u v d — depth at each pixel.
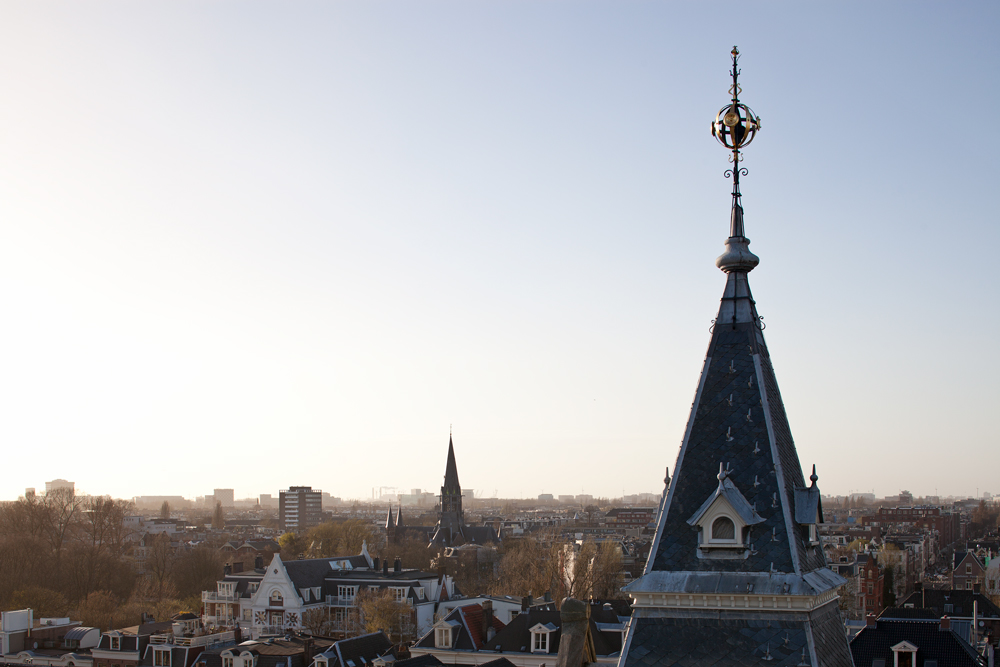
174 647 134.75
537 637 122.62
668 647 30.84
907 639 99.69
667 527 32.59
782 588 30.20
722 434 33.25
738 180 36.19
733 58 36.56
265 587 182.12
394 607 165.12
